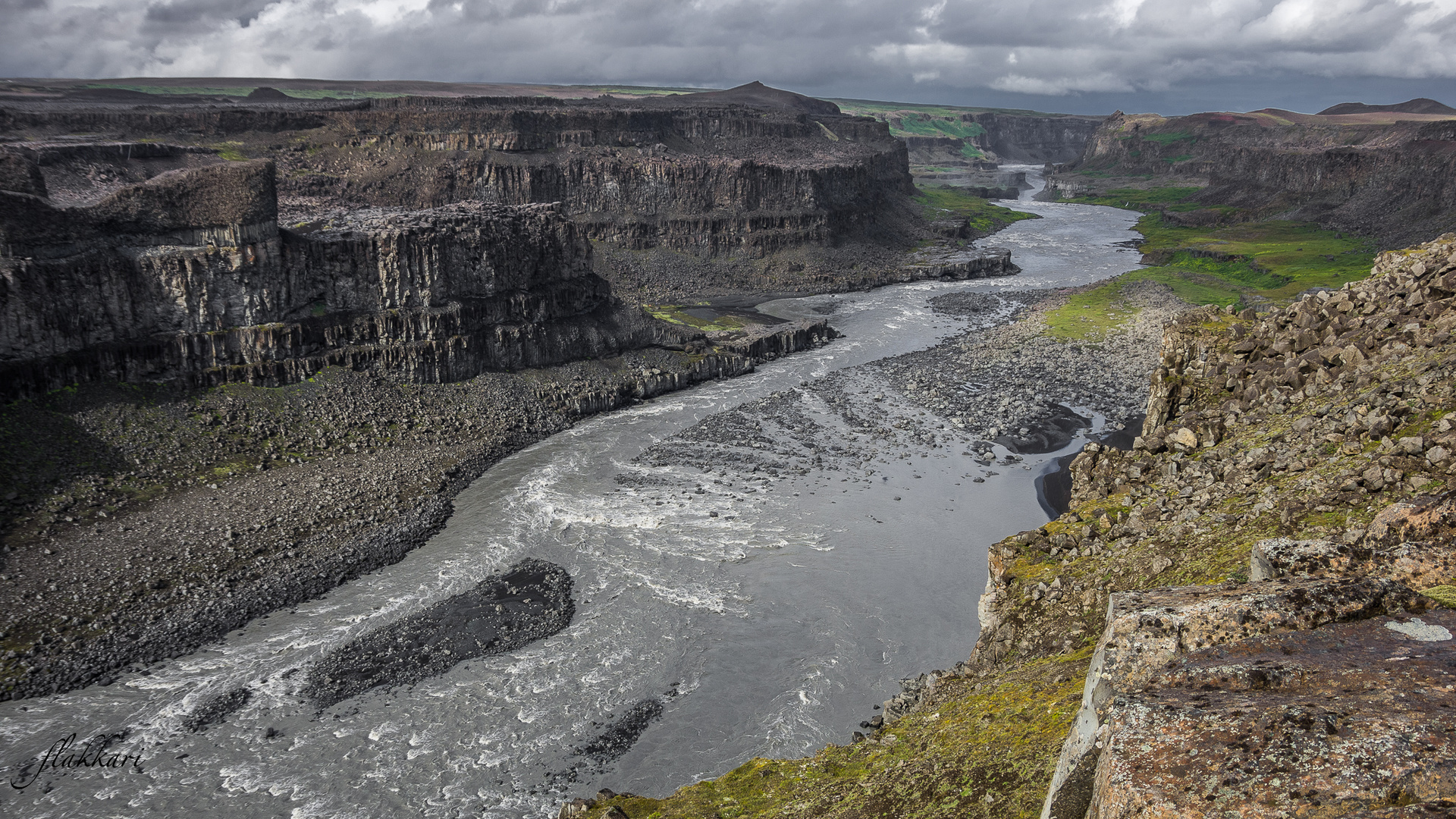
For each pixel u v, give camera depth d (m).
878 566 83.69
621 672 67.19
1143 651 18.77
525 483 106.06
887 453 115.31
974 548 87.44
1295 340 57.53
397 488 100.25
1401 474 35.44
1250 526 39.12
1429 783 12.73
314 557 83.56
